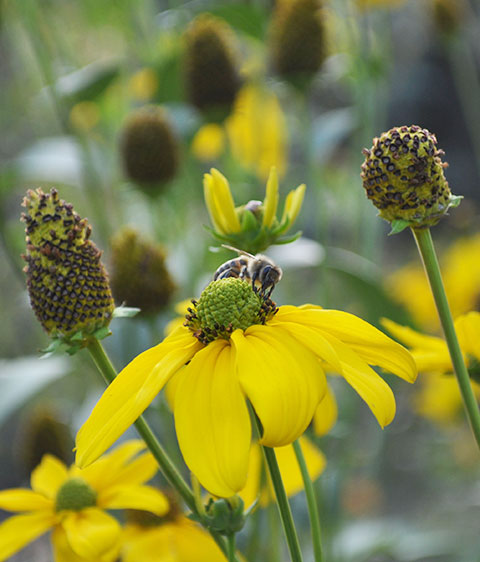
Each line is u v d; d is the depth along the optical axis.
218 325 0.33
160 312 0.47
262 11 0.67
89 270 0.34
